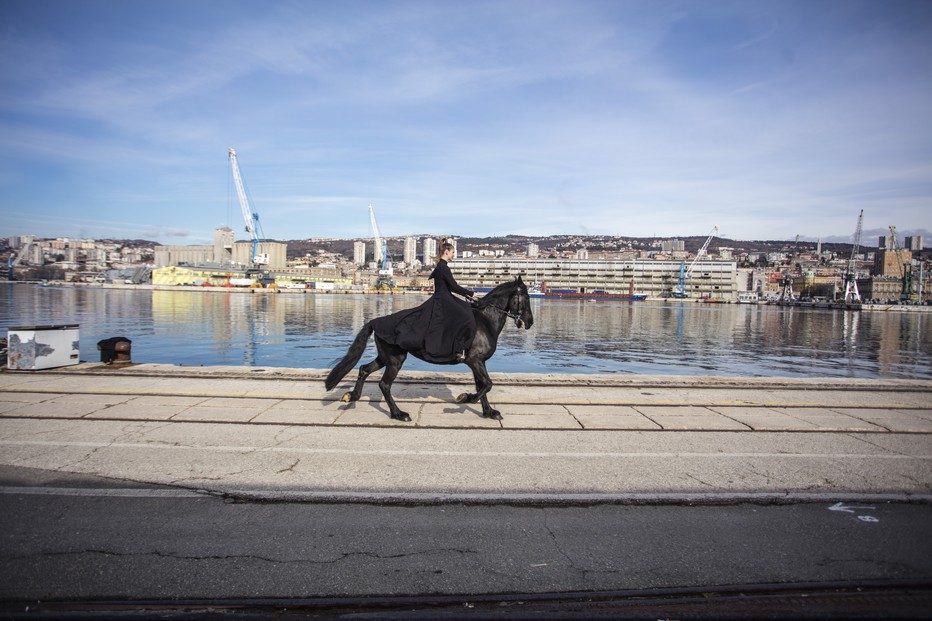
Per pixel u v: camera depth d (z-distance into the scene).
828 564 3.97
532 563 3.91
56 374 10.70
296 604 3.36
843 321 86.31
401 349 7.58
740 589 3.61
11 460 5.73
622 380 11.05
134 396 8.88
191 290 162.00
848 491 5.30
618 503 4.96
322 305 93.94
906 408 9.12
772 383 11.10
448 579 3.68
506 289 8.08
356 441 6.61
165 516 4.53
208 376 10.77
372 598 3.44
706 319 81.50
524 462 5.95
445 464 5.84
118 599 3.38
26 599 3.36
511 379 10.98
